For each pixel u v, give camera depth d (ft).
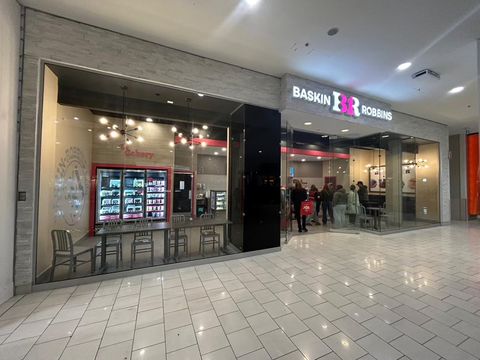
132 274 10.30
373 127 17.94
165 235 12.42
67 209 11.59
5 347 5.62
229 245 13.75
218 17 9.11
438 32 9.85
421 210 23.25
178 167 15.56
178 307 7.52
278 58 12.05
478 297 8.26
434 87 15.19
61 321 6.71
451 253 13.75
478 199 27.27
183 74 11.41
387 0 8.12
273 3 8.34
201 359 5.27
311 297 8.22
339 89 15.58
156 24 9.53
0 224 7.61
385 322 6.73
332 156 23.52
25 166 8.52
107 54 9.86
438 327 6.50
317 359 5.26
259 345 5.74
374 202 22.35
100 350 5.54
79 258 10.52
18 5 8.35
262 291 8.69
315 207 24.97
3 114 7.65
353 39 10.41
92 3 8.39
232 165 14.12
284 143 16.67
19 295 8.30
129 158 15.37
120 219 14.14
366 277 10.03
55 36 9.00
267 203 13.99
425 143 23.54
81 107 12.50
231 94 12.66
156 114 14.02
